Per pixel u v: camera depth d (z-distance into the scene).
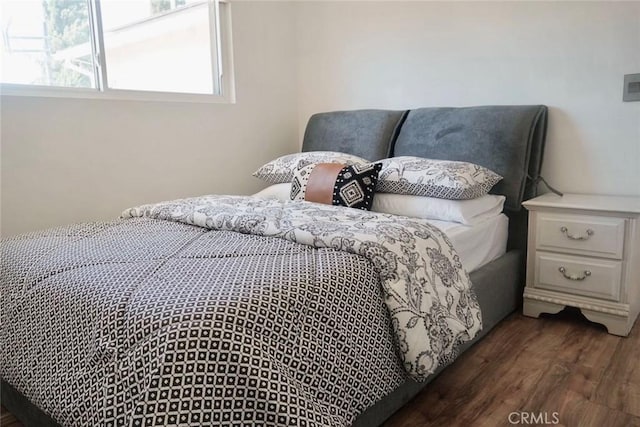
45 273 1.40
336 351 1.24
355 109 3.31
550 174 2.62
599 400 1.65
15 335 1.39
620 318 2.15
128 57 2.68
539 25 2.55
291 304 1.17
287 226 1.63
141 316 1.08
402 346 1.38
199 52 3.04
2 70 2.24
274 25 3.35
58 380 1.21
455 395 1.70
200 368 1.00
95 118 2.49
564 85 2.52
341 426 1.16
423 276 1.51
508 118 2.53
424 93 3.00
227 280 1.21
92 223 1.98
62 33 2.42
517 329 2.26
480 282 2.08
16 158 2.24
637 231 2.13
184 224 1.92
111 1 2.58
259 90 3.30
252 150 3.30
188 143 2.91
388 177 2.39
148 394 0.99
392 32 3.07
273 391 1.01
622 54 2.34
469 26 2.77
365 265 1.40
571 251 2.25
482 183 2.30
